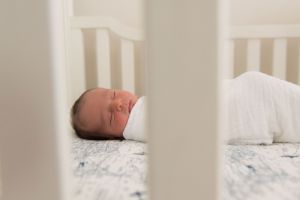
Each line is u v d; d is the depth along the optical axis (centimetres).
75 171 54
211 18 27
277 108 77
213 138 28
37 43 29
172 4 27
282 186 45
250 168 54
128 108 94
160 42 27
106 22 107
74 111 98
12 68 30
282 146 73
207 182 28
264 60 119
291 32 108
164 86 28
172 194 29
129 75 111
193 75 27
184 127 28
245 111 76
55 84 30
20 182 31
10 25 29
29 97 30
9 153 30
